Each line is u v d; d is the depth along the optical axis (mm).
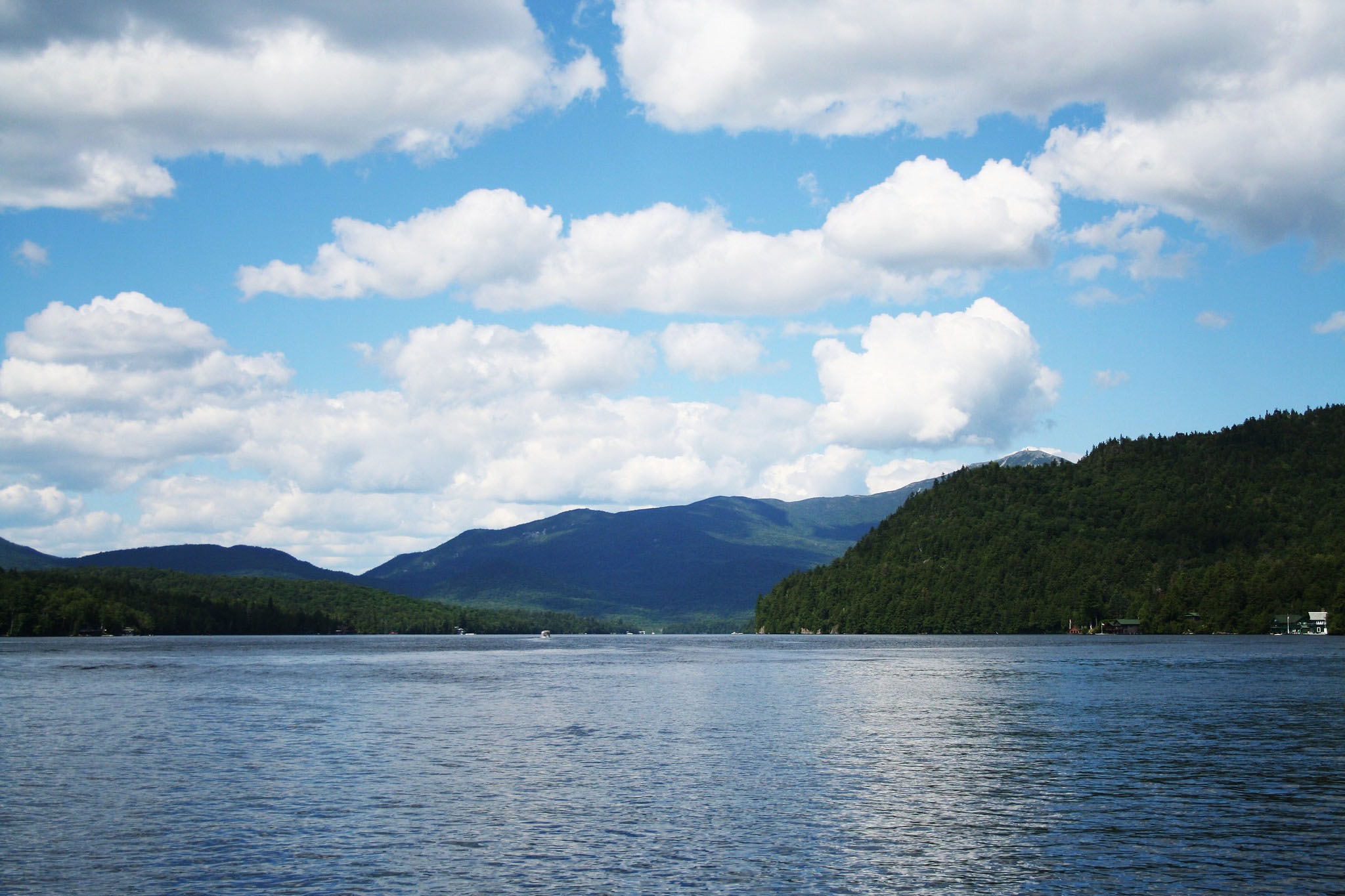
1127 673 138375
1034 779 56781
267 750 68750
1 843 43250
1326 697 100375
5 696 110312
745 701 104000
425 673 155875
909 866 39656
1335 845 42375
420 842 43281
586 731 79188
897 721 84000
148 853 41656
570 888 36938
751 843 43031
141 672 155500
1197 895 36156
